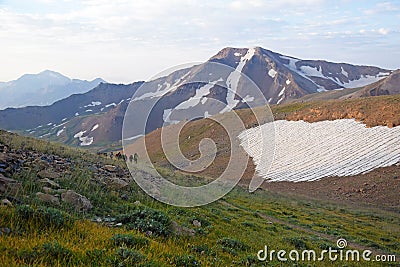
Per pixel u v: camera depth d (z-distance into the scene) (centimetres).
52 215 775
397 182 5034
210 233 1130
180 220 1172
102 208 1057
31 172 1137
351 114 8356
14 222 726
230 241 1064
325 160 6256
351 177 5488
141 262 651
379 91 17562
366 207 4131
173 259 738
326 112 8869
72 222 802
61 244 655
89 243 704
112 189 1268
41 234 704
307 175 5650
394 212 3922
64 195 1001
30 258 588
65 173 1262
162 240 895
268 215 2225
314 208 3347
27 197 921
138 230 891
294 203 3366
